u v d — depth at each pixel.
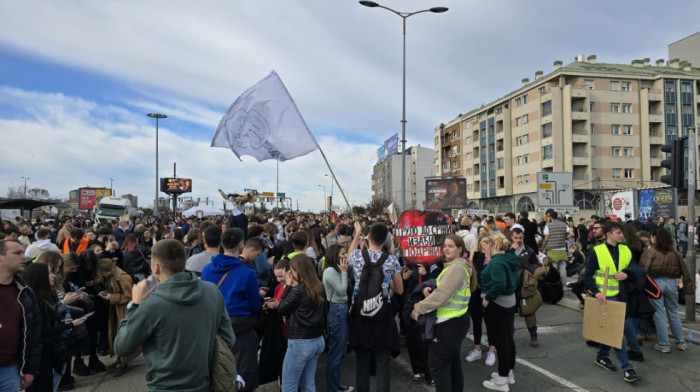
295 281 3.81
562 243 10.16
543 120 47.34
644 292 5.25
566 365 5.29
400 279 4.04
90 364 5.28
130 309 2.35
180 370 2.25
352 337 3.84
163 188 48.03
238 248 3.82
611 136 46.66
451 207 21.73
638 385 4.66
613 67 50.81
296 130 5.83
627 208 22.95
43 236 7.32
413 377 4.96
